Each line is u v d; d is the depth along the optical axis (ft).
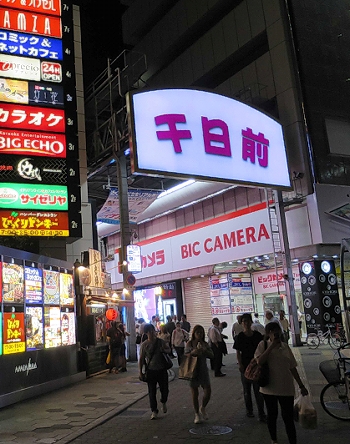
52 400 35.17
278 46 82.53
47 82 55.21
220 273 87.97
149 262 106.22
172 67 106.73
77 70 65.31
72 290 47.78
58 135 54.03
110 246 124.67
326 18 86.99
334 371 26.61
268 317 44.39
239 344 25.30
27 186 50.96
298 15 83.61
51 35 57.16
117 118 72.33
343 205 75.36
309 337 67.92
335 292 73.67
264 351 19.56
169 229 103.30
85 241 62.08
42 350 39.78
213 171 65.36
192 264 93.15
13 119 52.16
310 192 74.28
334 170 77.25
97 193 89.20
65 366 44.04
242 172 68.90
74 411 30.37
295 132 78.23
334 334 70.49
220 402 31.07
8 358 34.40
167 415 27.96
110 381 44.73
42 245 56.54
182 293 98.68
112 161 75.15
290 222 76.23
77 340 48.11
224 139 67.87
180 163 62.13
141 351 27.89
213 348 44.11
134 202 76.59
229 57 92.02
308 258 74.90
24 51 54.95
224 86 93.45
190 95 65.98
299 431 22.16
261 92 84.74
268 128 75.31
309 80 80.79
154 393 27.43
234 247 83.71
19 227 49.60
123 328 54.19
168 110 63.00
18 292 36.70
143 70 86.12
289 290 71.87
